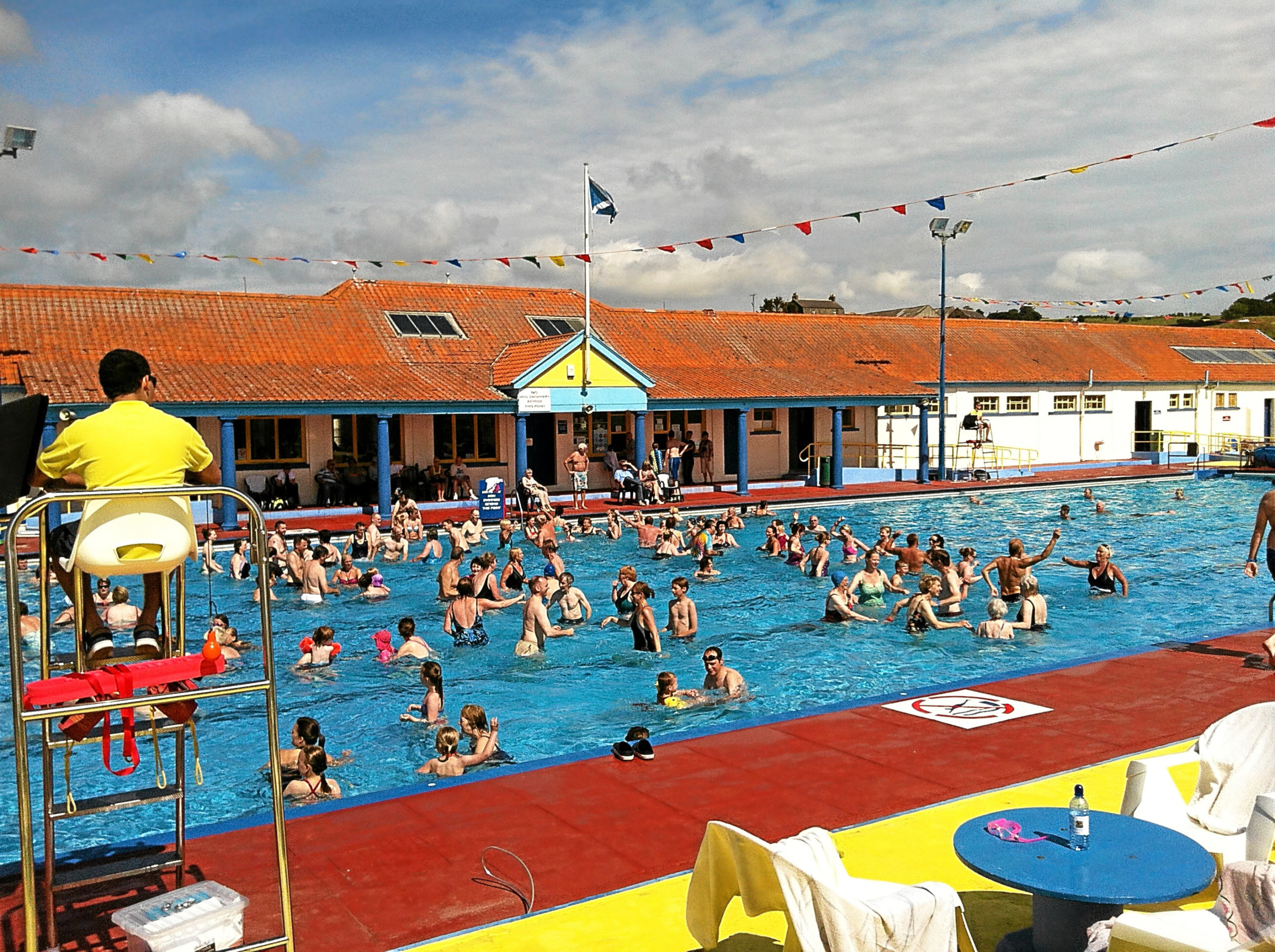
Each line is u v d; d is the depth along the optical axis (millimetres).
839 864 4082
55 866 5848
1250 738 5402
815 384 34562
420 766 9859
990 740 8070
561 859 5922
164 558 3979
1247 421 47500
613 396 30094
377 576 18047
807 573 20188
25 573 19562
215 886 4586
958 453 40250
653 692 12258
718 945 4836
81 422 3947
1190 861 4223
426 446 30844
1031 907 5215
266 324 30766
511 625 16016
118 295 29391
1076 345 46344
